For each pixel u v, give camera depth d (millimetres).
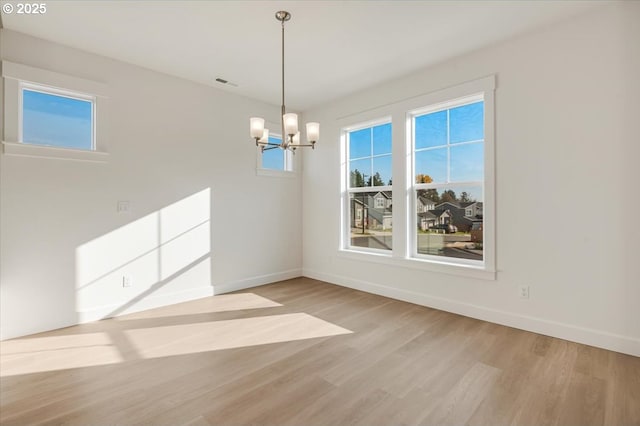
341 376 2082
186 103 3746
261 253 4520
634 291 2316
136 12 2443
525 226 2811
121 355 2383
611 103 2395
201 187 3887
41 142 2887
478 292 3109
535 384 1972
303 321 3070
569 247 2590
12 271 2695
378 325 2963
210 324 3004
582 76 2512
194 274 3820
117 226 3252
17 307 2717
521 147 2822
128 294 3320
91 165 3094
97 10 2416
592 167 2480
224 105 4098
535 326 2758
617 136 2375
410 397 1852
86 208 3066
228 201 4148
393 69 3467
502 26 2662
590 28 2471
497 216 2969
